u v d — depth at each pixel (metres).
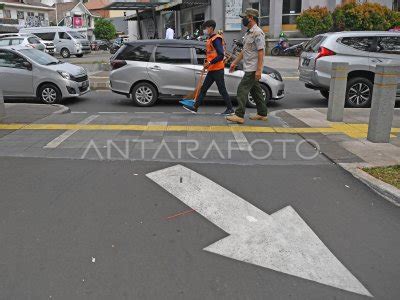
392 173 5.26
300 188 4.92
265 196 4.68
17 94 11.34
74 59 28.20
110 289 3.03
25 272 3.22
